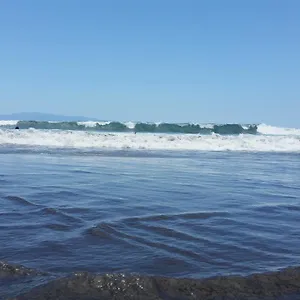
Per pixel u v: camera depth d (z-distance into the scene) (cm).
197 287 418
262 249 544
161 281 423
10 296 385
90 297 390
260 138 3158
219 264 482
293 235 619
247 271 461
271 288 422
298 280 441
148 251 521
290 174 1468
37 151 2120
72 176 1236
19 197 860
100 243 550
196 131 4719
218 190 1051
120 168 1502
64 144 2609
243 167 1677
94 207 784
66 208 764
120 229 622
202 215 739
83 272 428
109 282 415
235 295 406
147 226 646
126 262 480
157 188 1055
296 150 2922
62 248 526
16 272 441
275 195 995
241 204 862
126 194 948
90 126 4622
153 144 2719
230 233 620
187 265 476
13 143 2562
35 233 591
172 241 568
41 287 402
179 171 1462
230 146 2912
